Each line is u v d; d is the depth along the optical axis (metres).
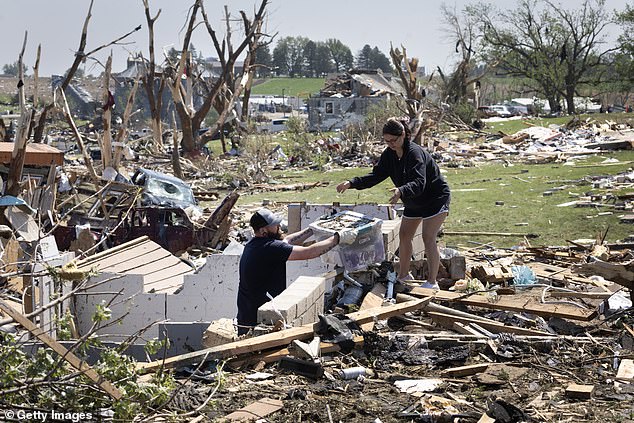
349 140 43.19
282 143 48.97
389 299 7.87
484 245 14.88
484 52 73.69
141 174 18.47
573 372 6.01
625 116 54.66
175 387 5.47
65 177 17.73
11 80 111.00
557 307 7.40
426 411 5.18
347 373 5.92
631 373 5.92
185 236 15.47
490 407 5.07
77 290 5.07
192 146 43.41
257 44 48.31
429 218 8.10
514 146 42.50
